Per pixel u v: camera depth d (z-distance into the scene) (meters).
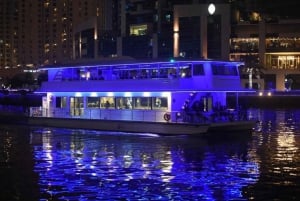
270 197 21.72
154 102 42.81
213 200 21.27
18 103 110.56
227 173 26.72
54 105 52.03
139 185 23.94
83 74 48.97
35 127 52.22
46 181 24.98
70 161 31.00
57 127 50.91
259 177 25.59
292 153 33.72
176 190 22.92
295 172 26.86
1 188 23.53
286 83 136.38
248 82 134.62
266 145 37.66
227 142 39.06
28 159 32.00
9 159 32.06
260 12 150.12
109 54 161.25
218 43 138.25
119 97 45.50
